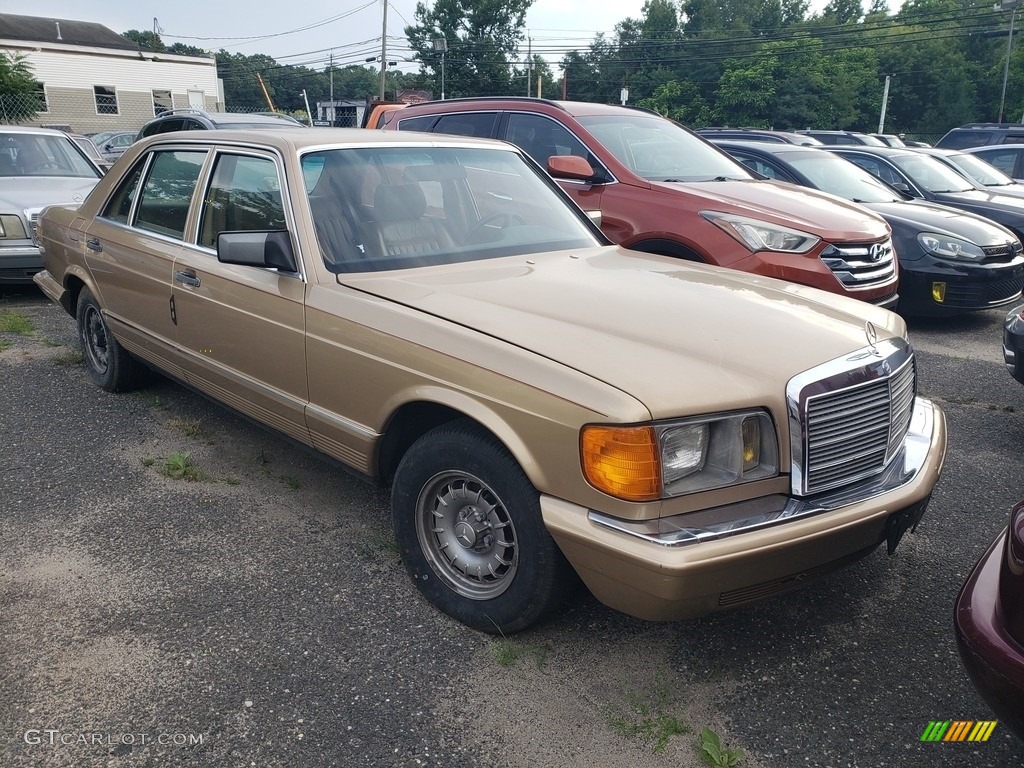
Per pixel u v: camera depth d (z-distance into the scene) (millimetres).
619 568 2408
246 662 2791
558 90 80562
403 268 3467
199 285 3949
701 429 2465
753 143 9242
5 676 2697
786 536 2443
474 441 2795
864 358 2783
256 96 75812
